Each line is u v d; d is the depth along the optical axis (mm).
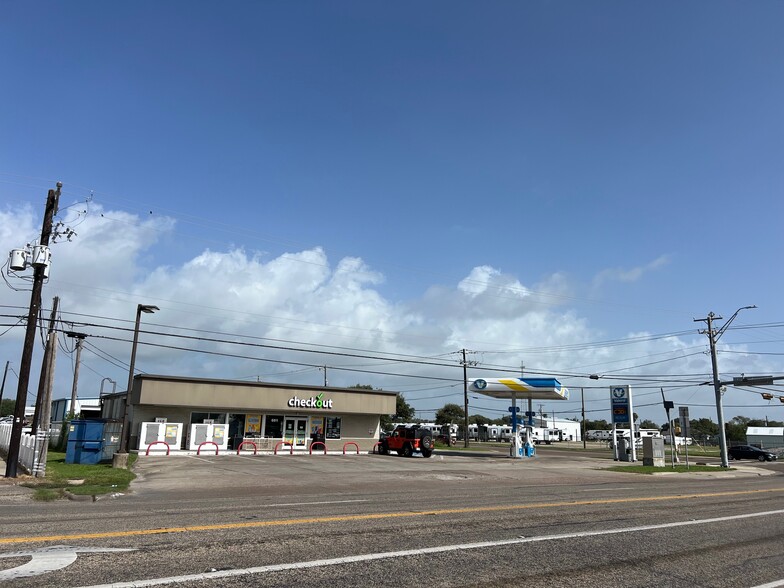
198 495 15273
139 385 33531
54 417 63094
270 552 7496
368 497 14852
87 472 20938
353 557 7363
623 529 10102
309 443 38875
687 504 14281
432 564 7156
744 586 6672
